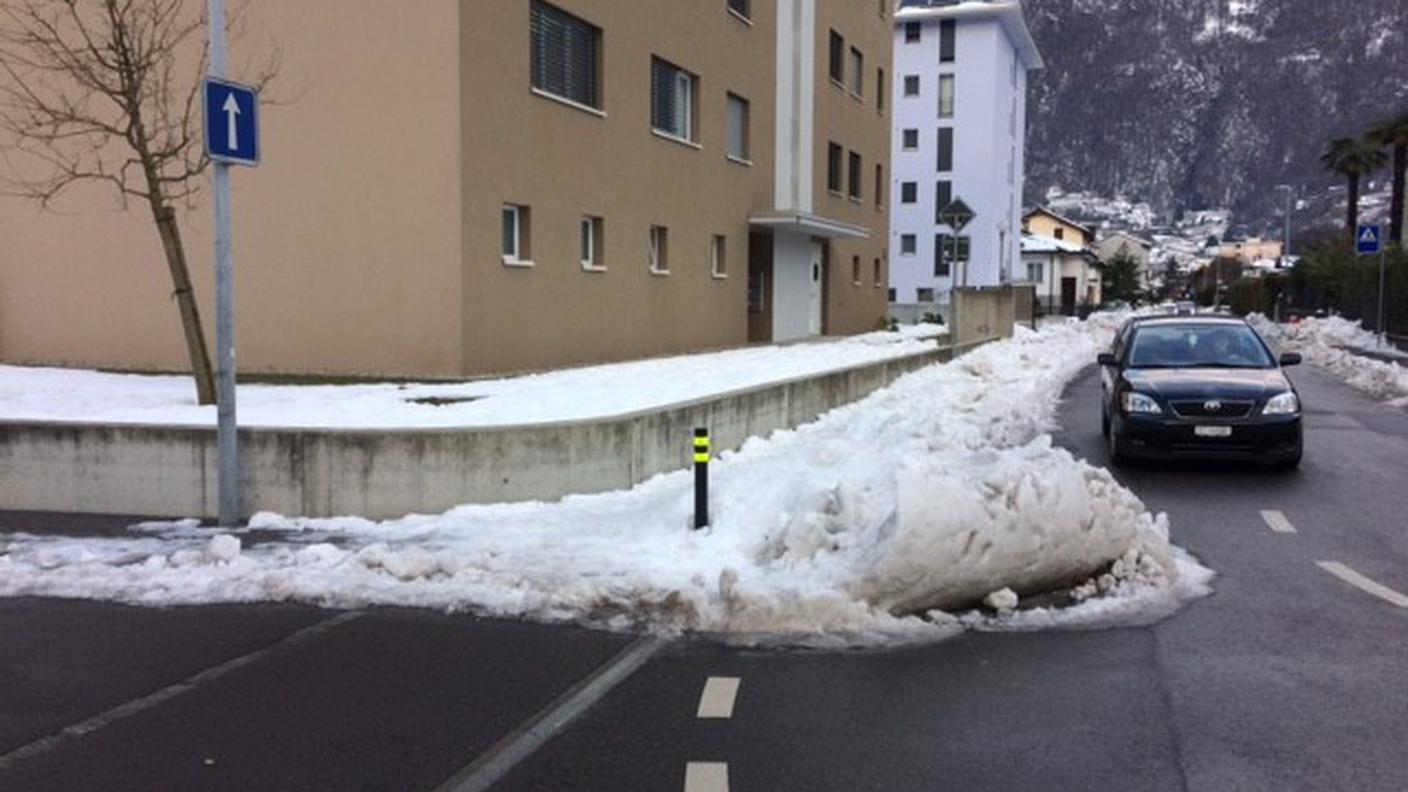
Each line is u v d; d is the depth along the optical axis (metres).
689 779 4.56
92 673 5.81
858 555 7.00
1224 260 114.88
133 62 13.12
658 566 7.55
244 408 12.19
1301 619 6.71
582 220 18.97
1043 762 4.72
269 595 7.17
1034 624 6.64
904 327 44.25
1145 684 5.63
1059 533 7.09
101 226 17.48
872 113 38.06
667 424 11.13
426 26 15.38
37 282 17.95
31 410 11.92
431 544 8.30
